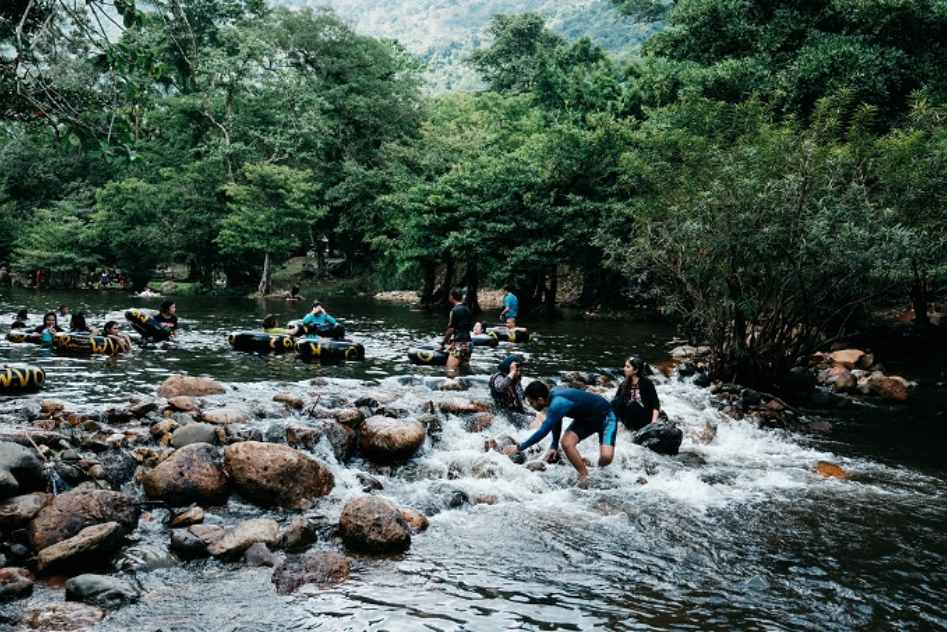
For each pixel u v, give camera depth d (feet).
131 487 19.69
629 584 15.97
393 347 51.39
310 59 136.67
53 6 17.10
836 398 38.60
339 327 50.90
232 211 124.26
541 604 14.76
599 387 37.68
